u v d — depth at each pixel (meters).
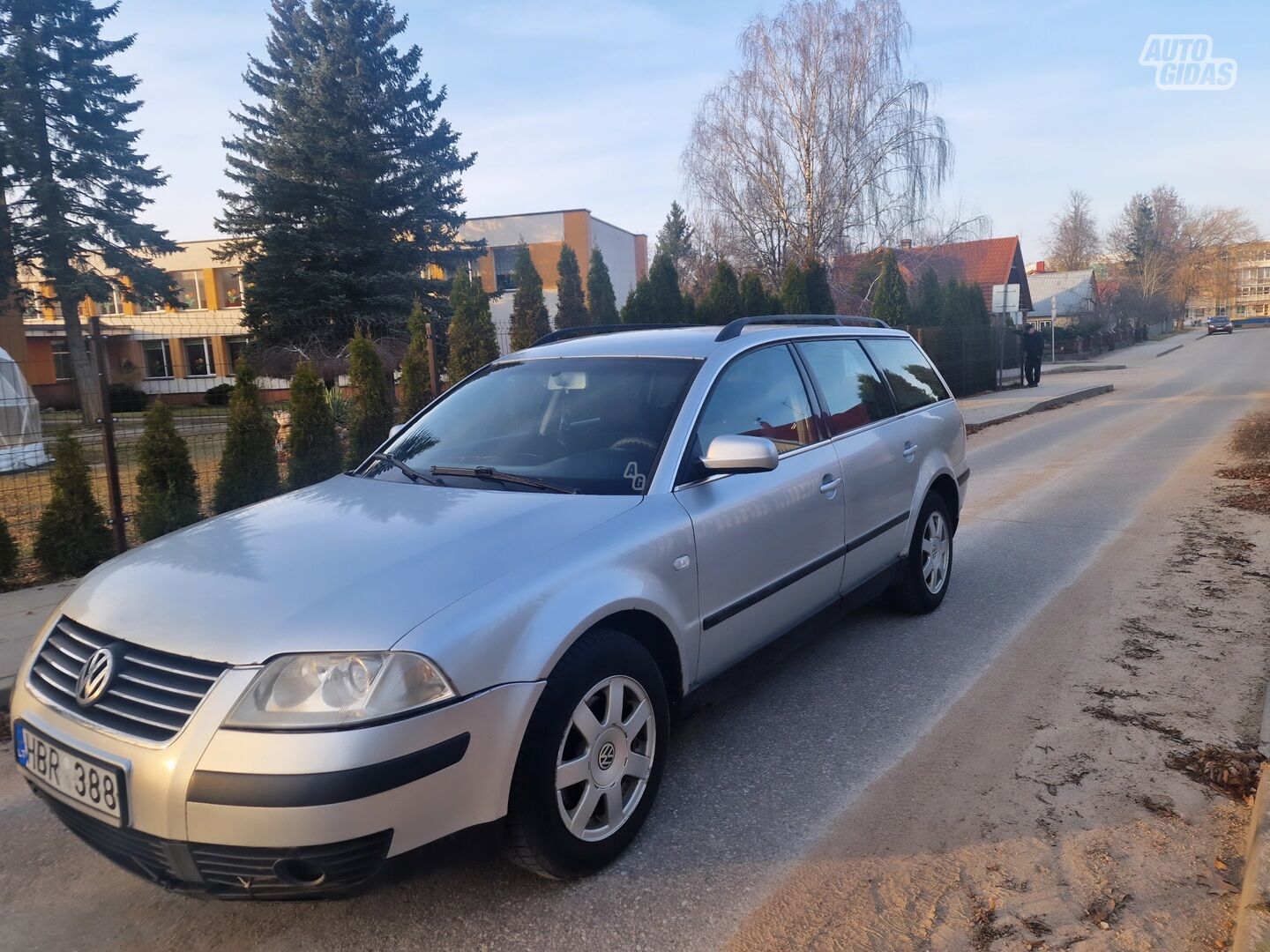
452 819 2.50
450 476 3.64
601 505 3.21
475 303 11.77
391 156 29.48
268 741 2.30
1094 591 5.83
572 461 3.56
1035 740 3.78
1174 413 17.20
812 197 28.75
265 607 2.56
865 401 4.90
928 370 5.89
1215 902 2.68
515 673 2.61
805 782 3.51
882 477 4.71
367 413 9.64
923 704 4.19
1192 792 3.31
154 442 7.76
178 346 40.31
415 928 2.71
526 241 39.06
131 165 29.20
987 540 7.36
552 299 38.72
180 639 2.51
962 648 4.90
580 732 2.82
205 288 40.72
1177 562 6.45
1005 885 2.80
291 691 2.37
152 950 2.66
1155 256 84.69
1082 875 2.83
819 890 2.82
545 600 2.73
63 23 27.97
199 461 9.16
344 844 2.32
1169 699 4.13
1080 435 14.37
